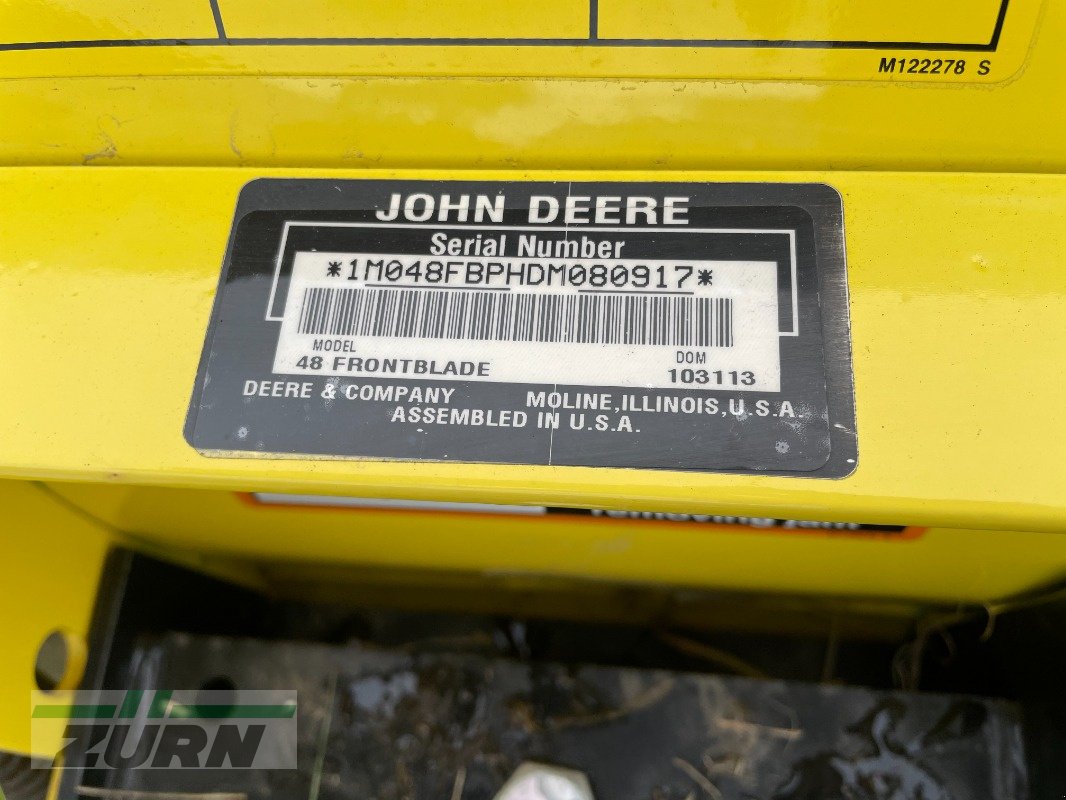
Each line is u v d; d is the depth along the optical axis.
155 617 0.91
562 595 1.11
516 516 0.80
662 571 0.93
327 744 0.84
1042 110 0.58
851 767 0.80
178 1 0.60
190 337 0.61
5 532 0.75
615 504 0.55
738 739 0.82
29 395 0.60
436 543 0.90
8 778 0.80
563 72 0.60
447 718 0.85
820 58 0.58
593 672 0.86
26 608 0.77
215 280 0.62
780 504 0.54
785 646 1.08
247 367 0.59
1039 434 0.54
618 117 0.62
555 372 0.57
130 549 0.88
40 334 0.61
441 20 0.59
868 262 0.59
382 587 1.12
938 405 0.55
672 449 0.55
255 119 0.64
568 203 0.62
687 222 0.61
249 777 0.83
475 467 0.56
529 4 0.58
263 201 0.64
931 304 0.57
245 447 0.58
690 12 0.58
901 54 0.57
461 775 0.82
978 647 0.90
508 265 0.61
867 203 0.60
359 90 0.62
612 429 0.56
